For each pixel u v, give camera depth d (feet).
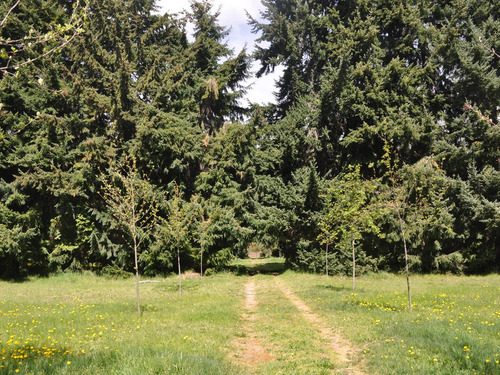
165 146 79.61
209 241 80.84
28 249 72.13
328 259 81.56
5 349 21.70
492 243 76.69
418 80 84.79
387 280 73.92
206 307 42.16
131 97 78.95
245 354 24.99
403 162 80.48
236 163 87.35
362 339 27.30
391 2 90.27
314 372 20.71
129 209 40.24
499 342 23.02
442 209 74.90
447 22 85.87
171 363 19.30
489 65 79.56
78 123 76.02
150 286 65.26
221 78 91.81
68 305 42.34
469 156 78.48
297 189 83.66
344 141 82.99
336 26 97.04
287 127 90.53
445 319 30.76
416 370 19.22
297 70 101.96
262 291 59.26
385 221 75.25
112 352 21.34
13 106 74.08
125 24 82.33
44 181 70.85
